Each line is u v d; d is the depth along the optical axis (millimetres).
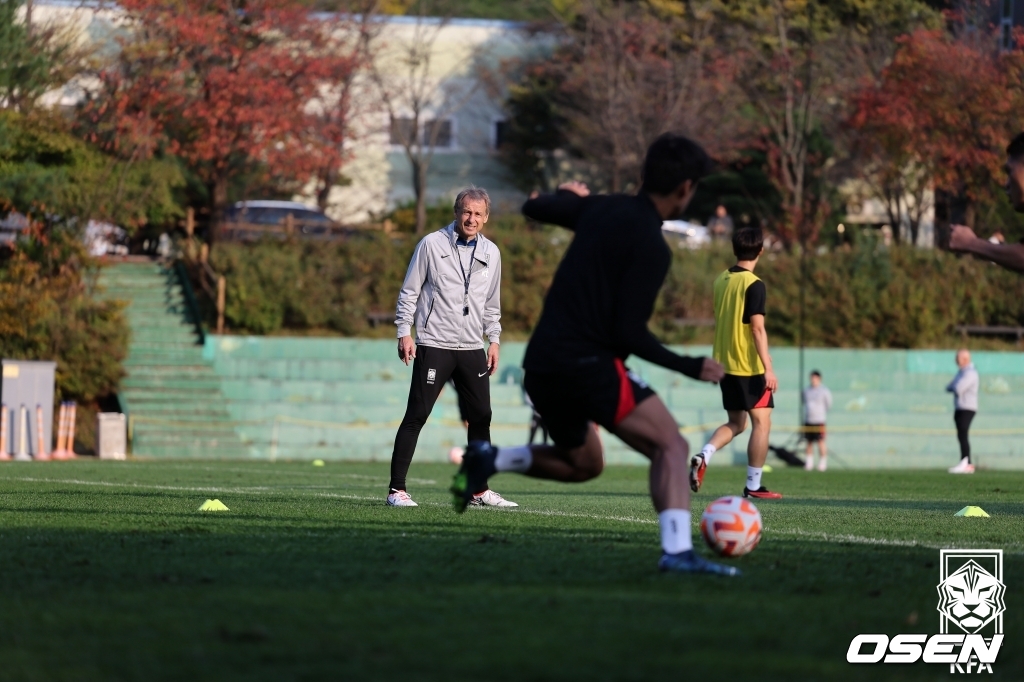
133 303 98062
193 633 12328
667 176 16625
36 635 12227
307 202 132875
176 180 97625
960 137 102125
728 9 128500
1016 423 95500
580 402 16766
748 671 10914
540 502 33719
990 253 17844
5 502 30031
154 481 43562
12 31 89000
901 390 98562
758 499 37531
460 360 30172
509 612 13602
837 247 115312
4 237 92875
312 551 19219
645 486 47875
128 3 95188
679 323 104188
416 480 49188
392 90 130125
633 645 11891
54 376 78688
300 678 10477
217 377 89500
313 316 99312
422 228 114062
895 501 37875
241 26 102312
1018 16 106000
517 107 137000
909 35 106750
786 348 98188
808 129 123188
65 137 90688
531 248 106562
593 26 126188
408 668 10852
